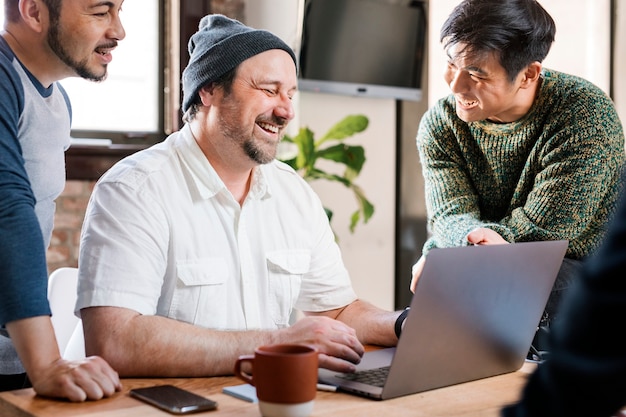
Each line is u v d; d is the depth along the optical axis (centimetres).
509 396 128
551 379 77
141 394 124
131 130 372
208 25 180
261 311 176
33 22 158
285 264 178
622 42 480
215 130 172
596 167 205
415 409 119
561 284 200
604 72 482
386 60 411
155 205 162
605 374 72
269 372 109
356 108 414
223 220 172
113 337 143
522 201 221
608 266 72
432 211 229
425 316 122
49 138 174
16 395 127
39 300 131
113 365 141
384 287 428
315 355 112
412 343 123
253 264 175
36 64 165
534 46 194
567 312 76
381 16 404
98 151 353
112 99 368
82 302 149
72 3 157
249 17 378
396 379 124
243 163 174
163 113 379
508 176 222
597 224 216
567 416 76
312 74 387
